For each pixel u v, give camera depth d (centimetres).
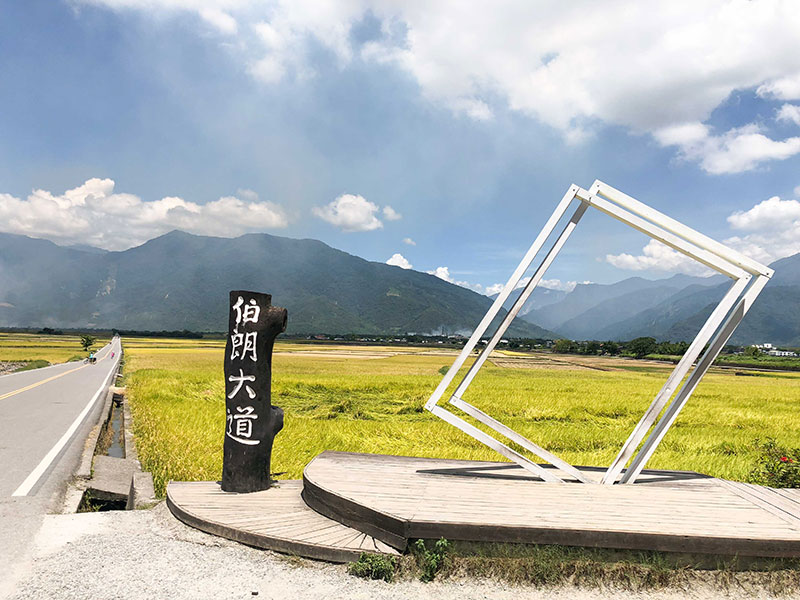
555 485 564
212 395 2006
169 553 437
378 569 402
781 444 1262
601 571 408
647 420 595
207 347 8875
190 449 896
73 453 913
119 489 732
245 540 458
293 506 532
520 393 2403
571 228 617
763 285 575
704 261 587
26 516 542
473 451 1066
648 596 394
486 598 381
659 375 4450
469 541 423
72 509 603
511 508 471
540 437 1271
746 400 2416
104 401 1702
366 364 5053
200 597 363
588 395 2353
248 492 578
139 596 361
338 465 615
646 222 592
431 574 403
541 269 606
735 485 593
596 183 591
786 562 414
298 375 3266
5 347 7056
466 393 2339
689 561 414
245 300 588
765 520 457
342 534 456
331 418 1633
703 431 1466
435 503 477
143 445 1002
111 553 435
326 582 393
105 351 6744
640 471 627
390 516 436
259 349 586
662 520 449
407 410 1814
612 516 456
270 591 375
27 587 370
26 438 1055
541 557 410
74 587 371
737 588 403
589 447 1209
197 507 521
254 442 582
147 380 2453
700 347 588
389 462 645
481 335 592
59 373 3056
